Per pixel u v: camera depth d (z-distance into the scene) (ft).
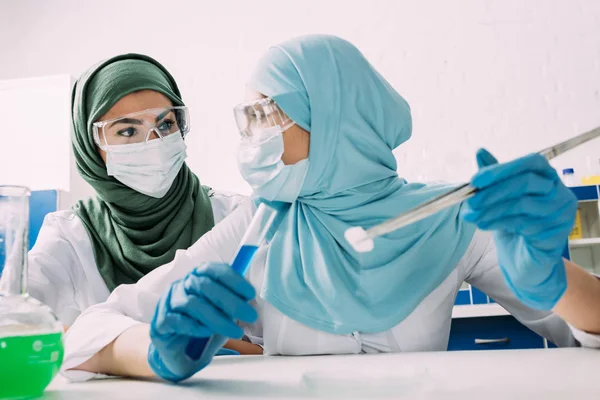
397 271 4.17
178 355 2.75
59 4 14.37
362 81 4.50
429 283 4.20
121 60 6.72
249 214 4.87
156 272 4.58
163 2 13.98
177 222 6.72
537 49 12.32
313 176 4.33
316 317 4.21
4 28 14.44
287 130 4.33
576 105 12.07
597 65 12.09
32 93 11.46
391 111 4.65
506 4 12.53
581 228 10.83
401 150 12.42
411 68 12.66
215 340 2.83
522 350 3.68
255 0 13.60
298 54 4.38
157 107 6.41
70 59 14.14
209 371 3.25
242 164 4.49
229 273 2.63
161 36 13.87
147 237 6.61
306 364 3.43
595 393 2.04
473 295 10.03
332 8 13.21
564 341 4.31
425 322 4.27
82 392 2.68
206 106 13.42
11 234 2.50
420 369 2.85
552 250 2.74
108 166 6.31
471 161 12.19
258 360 3.81
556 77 12.20
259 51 13.43
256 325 5.41
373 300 4.16
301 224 4.42
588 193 10.49
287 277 4.30
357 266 4.24
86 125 6.48
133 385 2.89
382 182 4.53
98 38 14.10
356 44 12.98
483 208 2.61
